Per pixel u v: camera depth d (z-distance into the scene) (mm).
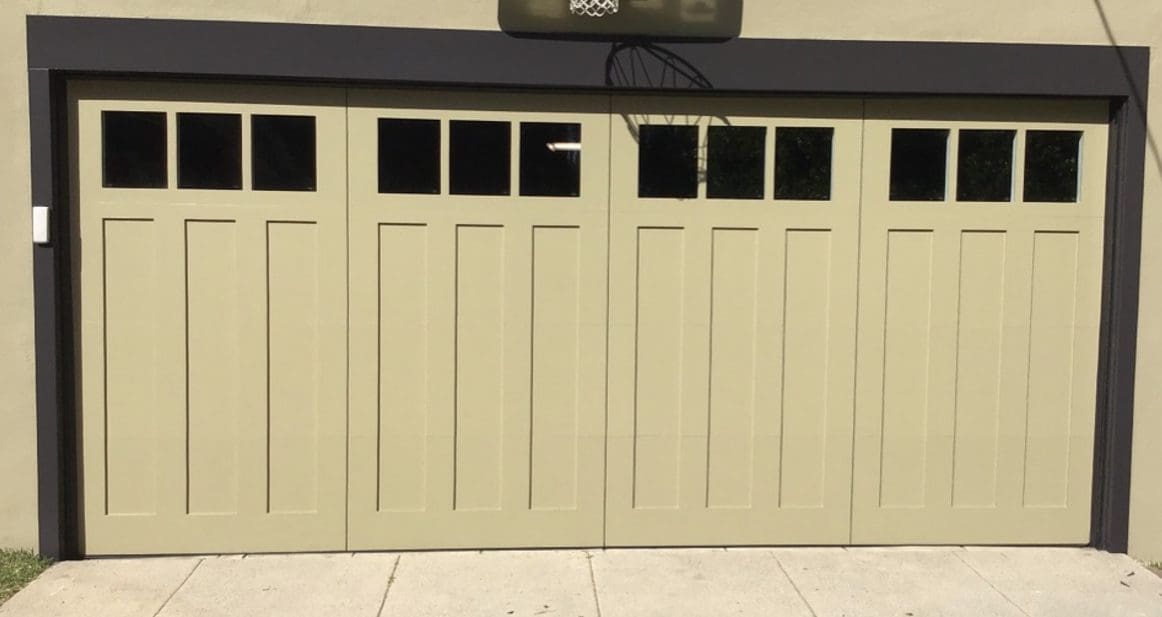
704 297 5176
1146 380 5207
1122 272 5152
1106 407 5266
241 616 4383
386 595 4621
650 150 5137
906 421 5281
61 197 4887
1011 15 5055
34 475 4965
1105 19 5086
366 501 5145
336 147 5023
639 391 5191
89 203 4941
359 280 5066
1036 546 5344
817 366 5238
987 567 5055
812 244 5203
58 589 4645
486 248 5102
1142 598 4672
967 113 5199
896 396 5266
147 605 4488
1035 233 5250
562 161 5109
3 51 4781
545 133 5105
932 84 5047
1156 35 5102
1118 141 5168
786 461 5266
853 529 5301
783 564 5055
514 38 4918
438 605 4512
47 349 4871
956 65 5051
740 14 4977
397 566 4984
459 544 5191
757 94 5109
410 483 5160
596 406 5180
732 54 4988
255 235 5012
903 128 5191
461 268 5102
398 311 5090
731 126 5137
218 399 5062
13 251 4859
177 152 4969
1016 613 4480
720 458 5246
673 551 5223
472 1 4895
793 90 5031
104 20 4785
